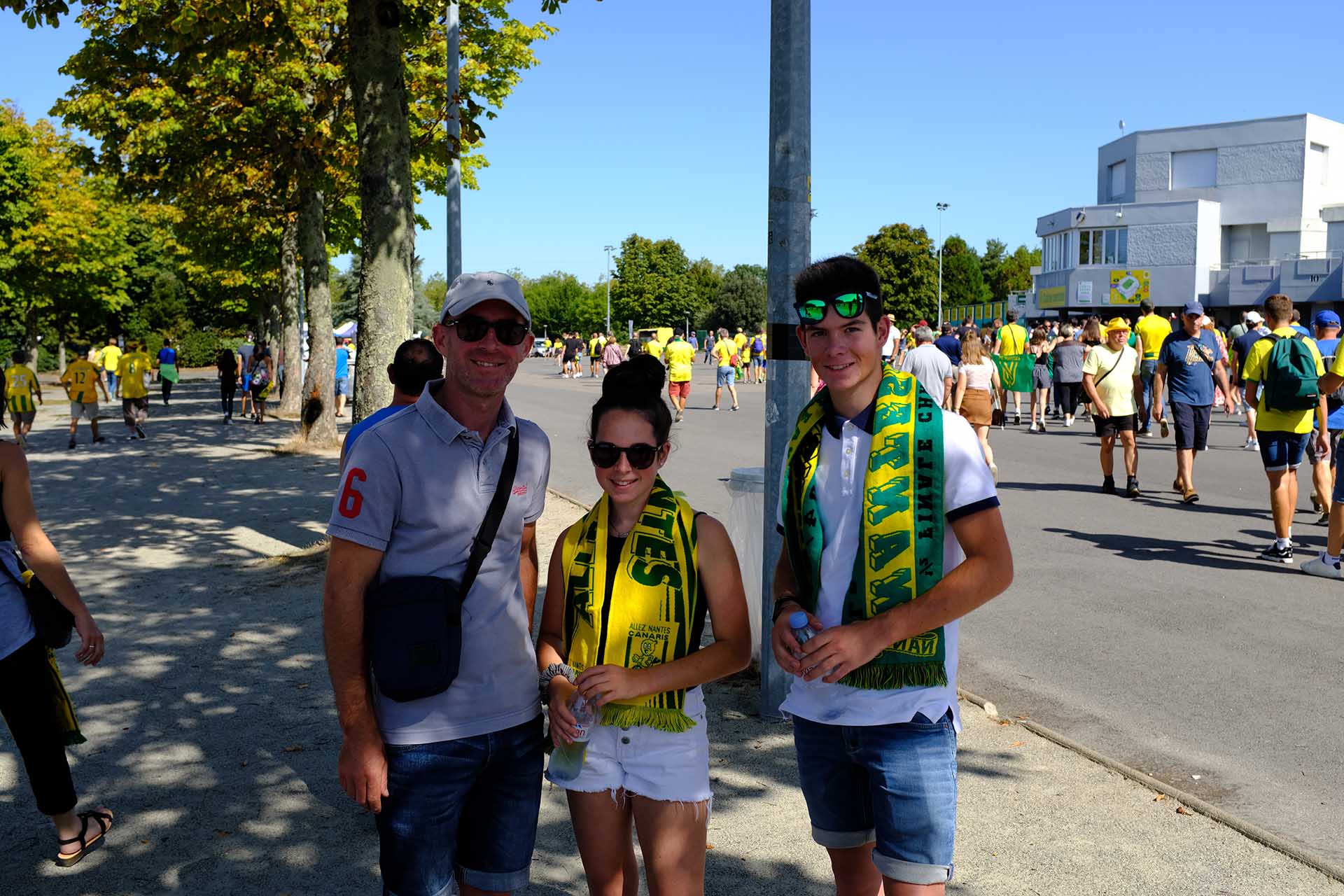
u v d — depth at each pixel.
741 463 14.53
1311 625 6.64
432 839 2.59
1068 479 12.62
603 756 2.70
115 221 42.31
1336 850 3.83
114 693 5.77
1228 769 4.54
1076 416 21.88
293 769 4.70
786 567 2.72
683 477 13.16
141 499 12.98
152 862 3.88
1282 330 9.27
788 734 4.95
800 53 4.77
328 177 18.41
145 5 13.84
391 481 2.50
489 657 2.62
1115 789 4.31
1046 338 19.59
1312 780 4.43
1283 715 5.15
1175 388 10.79
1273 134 53.31
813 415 2.62
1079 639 6.42
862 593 2.47
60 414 30.31
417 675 2.45
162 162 19.59
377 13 8.68
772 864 3.77
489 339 2.54
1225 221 54.75
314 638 6.77
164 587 8.33
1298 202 52.97
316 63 17.02
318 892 3.66
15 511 3.63
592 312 113.69
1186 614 6.92
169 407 31.20
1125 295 55.19
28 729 3.75
